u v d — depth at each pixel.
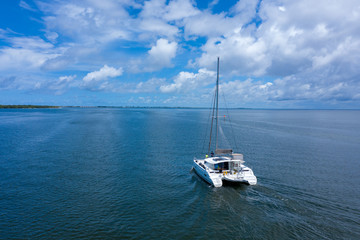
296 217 16.27
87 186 22.45
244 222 15.69
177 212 17.28
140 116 142.12
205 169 24.08
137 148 40.56
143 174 26.42
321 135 58.38
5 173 25.91
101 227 15.26
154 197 19.98
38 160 31.50
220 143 46.41
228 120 117.19
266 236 14.10
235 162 23.83
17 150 37.50
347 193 20.75
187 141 48.47
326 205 18.17
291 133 62.56
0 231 14.66
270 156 35.16
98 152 36.94
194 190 21.45
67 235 14.34
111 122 92.19
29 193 20.58
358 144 45.59
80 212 17.25
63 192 20.92
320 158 33.94
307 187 22.08
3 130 61.88
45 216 16.61
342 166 29.70
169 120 110.19
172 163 31.30
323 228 14.85
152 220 16.16
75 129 66.12
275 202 18.62
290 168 28.61
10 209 17.59
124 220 16.16
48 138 49.59
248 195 20.03
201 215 16.75
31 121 90.69
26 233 14.50
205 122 100.69
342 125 88.06
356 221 15.72
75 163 30.36
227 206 18.03
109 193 20.81
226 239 13.93
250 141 49.12
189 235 14.40
